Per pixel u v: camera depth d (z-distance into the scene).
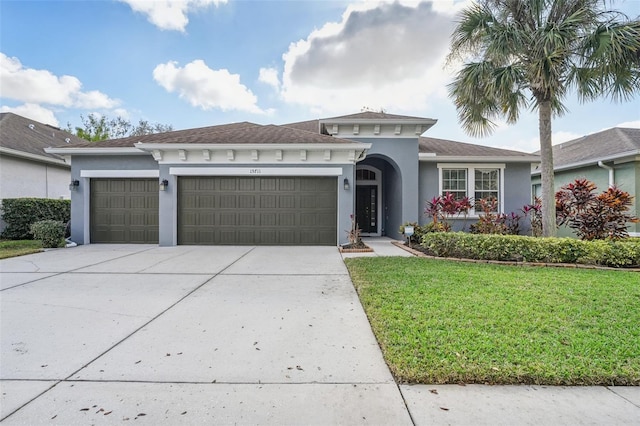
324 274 6.43
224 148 9.97
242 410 2.25
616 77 7.41
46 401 2.34
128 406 2.29
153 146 9.91
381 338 3.27
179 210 10.49
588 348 2.99
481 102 8.67
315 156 10.29
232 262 7.66
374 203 14.85
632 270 6.50
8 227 12.10
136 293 5.10
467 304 4.25
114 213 11.16
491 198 11.82
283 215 10.44
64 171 15.41
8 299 4.75
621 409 2.24
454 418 2.16
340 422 2.13
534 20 7.87
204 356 3.02
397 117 12.17
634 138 12.41
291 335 3.50
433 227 10.54
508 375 2.56
